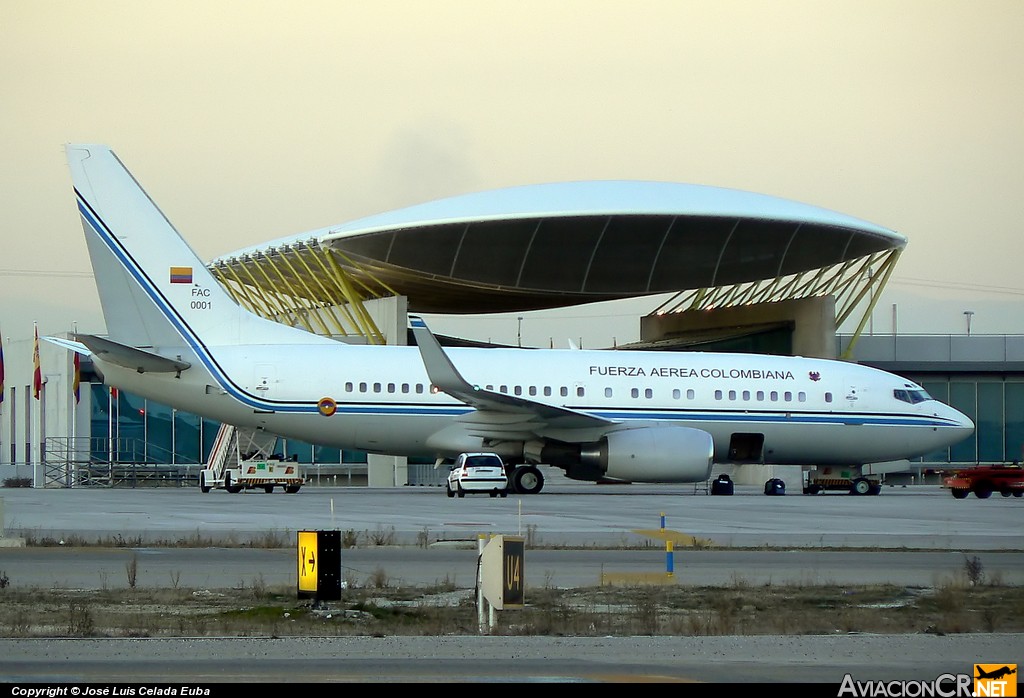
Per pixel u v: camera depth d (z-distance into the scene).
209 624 56.03
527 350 178.62
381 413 169.62
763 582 73.94
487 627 55.97
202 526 108.69
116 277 169.00
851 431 182.62
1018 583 75.19
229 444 195.75
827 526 116.25
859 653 50.62
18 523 112.06
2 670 45.06
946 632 56.78
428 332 155.12
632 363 177.75
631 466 164.88
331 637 53.31
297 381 168.75
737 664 47.84
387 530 104.44
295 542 93.31
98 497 169.62
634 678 44.41
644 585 72.00
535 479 172.50
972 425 189.12
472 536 99.31
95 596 64.88
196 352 169.25
